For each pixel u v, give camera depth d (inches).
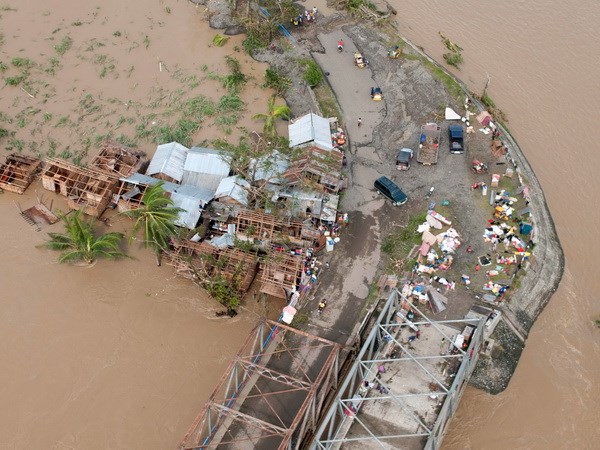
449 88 2783.0
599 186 2463.1
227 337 2075.5
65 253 2282.2
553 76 2901.1
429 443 1520.7
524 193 2322.8
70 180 2454.5
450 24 3211.1
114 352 2047.2
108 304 2169.0
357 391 1738.4
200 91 2935.5
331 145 2485.2
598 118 2709.2
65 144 2691.9
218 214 2326.5
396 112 2746.1
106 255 2278.5
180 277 2235.5
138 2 3427.7
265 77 2952.8
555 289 2151.8
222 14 3319.4
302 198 2265.0
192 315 2135.8
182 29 3265.3
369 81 2906.0
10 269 2266.2
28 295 2193.7
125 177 2436.0
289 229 2233.0
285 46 3107.8
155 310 2151.8
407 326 1898.4
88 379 1979.6
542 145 2610.7
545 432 1823.3
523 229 2208.4
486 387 1893.5
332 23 3221.0
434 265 2145.7
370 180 2472.9
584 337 2042.3
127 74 3019.2
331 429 1620.3
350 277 2156.7
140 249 2320.4
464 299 2055.9
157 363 2018.9
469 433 1825.8
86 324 2117.4
